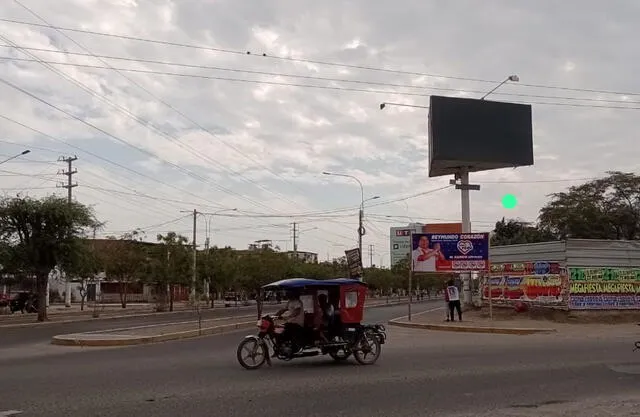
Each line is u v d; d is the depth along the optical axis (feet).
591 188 200.13
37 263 116.47
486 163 125.59
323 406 29.76
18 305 151.33
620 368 42.70
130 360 49.21
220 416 27.37
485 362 46.06
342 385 35.88
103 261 158.51
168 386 35.40
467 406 29.96
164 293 175.32
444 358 48.75
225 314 136.98
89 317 128.57
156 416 27.30
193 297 186.39
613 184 196.54
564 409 29.27
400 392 33.65
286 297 48.39
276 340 45.24
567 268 92.48
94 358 51.21
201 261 188.96
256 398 31.73
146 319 118.93
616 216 189.37
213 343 66.03
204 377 39.09
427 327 84.33
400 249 345.31
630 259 96.43
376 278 281.95
